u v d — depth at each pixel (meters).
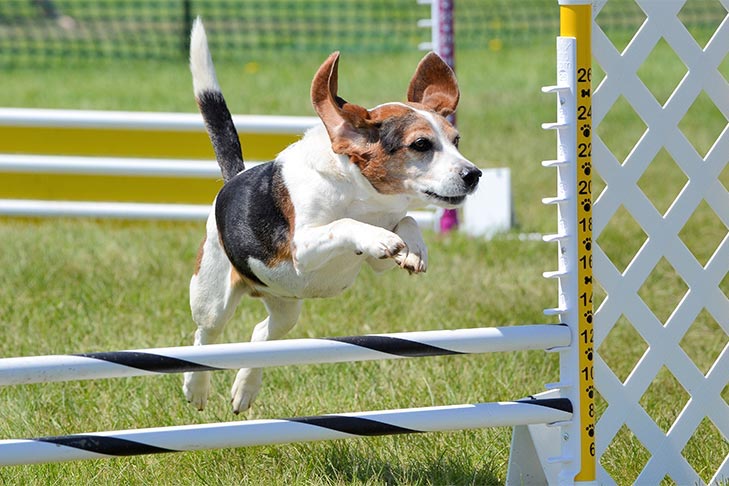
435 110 8.17
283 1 48.44
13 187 17.33
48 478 8.30
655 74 31.58
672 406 9.99
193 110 26.52
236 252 8.64
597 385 8.00
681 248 8.13
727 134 8.21
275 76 32.12
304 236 7.96
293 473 8.49
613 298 7.96
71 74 32.88
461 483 8.41
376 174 7.78
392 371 10.74
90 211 17.09
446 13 16.41
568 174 7.66
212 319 9.42
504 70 33.28
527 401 7.81
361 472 8.52
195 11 45.19
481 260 15.48
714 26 37.53
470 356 11.29
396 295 13.63
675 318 8.18
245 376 9.36
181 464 8.65
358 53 36.84
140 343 11.59
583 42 7.59
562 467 7.89
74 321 12.32
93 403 9.92
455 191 7.54
